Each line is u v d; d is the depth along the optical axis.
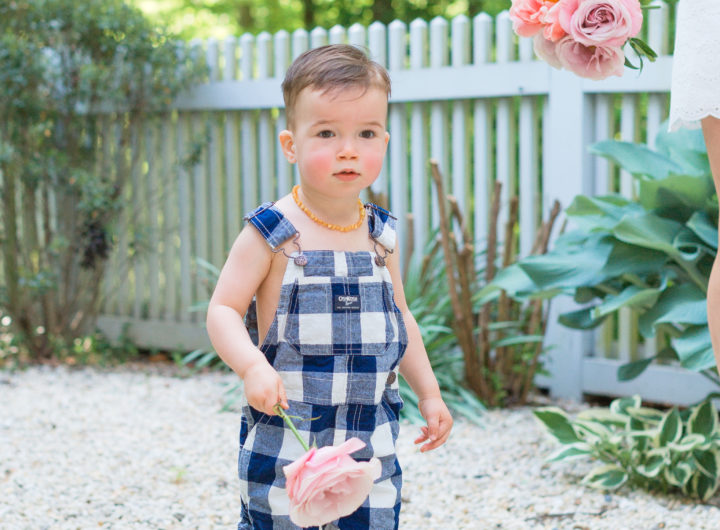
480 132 4.77
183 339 5.77
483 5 10.97
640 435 3.14
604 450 3.22
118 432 3.91
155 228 5.85
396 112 5.01
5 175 5.61
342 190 1.77
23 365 5.44
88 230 5.46
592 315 3.32
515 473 3.36
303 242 1.81
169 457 3.53
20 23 5.44
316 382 1.76
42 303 5.70
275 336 1.78
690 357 3.01
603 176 4.50
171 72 5.41
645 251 3.34
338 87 1.73
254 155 5.56
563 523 2.83
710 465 3.04
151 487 3.17
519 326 4.55
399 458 3.55
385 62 5.02
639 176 3.52
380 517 1.79
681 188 3.33
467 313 4.26
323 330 1.77
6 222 5.62
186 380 5.06
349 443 1.52
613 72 1.81
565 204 4.53
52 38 5.54
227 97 5.48
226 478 3.28
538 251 4.32
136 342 5.95
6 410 4.28
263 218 1.81
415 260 4.72
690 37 1.56
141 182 5.93
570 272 3.47
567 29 1.77
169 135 5.79
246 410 1.83
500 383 4.39
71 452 3.59
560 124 4.50
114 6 5.38
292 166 5.39
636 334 4.54
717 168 1.58
